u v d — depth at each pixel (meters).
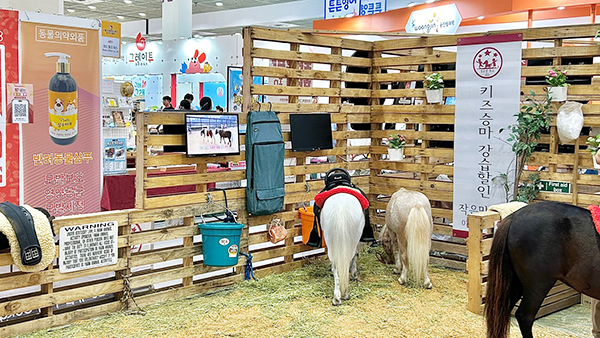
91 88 5.69
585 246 3.38
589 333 4.48
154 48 13.93
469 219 4.88
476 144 6.21
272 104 6.13
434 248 6.68
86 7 17.69
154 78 14.63
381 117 7.07
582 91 5.61
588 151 5.59
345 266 4.91
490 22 10.30
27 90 5.21
